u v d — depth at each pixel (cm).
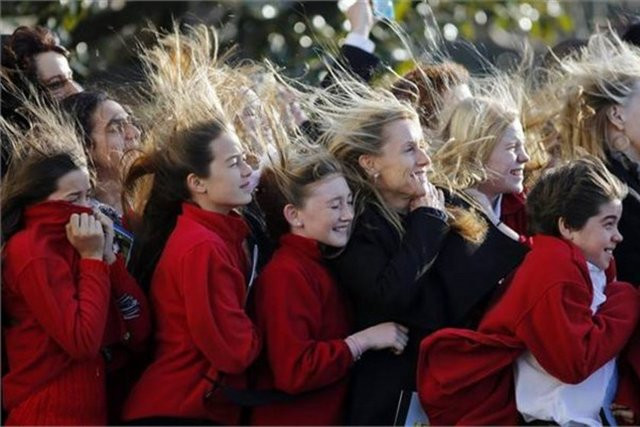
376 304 1389
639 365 1409
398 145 1424
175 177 1405
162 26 2261
